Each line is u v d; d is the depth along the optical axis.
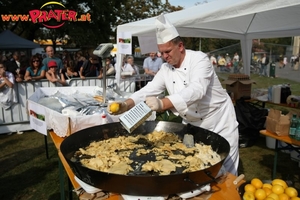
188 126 1.84
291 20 4.24
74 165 1.18
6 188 2.97
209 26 4.91
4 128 4.66
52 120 2.15
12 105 4.60
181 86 1.75
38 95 3.03
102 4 14.66
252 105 4.56
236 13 2.35
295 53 14.08
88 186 1.21
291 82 11.26
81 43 14.16
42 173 3.31
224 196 1.22
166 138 1.80
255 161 3.78
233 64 14.66
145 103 1.33
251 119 4.31
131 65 6.36
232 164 2.06
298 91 9.03
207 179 1.18
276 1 1.99
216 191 1.26
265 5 2.08
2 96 4.46
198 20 2.70
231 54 15.65
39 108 2.32
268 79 12.24
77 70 6.43
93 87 3.41
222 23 4.70
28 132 4.83
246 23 4.77
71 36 13.79
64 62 8.20
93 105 2.47
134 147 1.67
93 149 1.60
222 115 1.96
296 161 3.72
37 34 21.58
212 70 1.68
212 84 1.82
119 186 1.08
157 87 1.92
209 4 3.38
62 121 2.07
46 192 2.89
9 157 3.79
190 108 1.85
